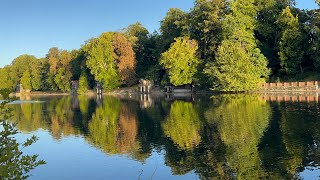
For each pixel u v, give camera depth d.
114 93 116.50
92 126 39.94
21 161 8.47
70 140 31.55
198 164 21.31
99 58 114.50
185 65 88.00
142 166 21.77
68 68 139.38
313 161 20.39
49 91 158.62
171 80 89.00
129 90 113.94
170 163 22.00
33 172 21.39
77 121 45.12
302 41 78.44
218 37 89.81
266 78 83.06
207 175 19.08
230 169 19.83
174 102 66.81
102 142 29.97
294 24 77.75
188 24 97.19
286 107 45.91
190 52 88.06
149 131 34.16
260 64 78.12
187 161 22.17
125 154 25.12
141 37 122.50
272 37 88.56
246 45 80.38
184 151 24.86
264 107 47.41
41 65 160.50
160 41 108.38
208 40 93.94
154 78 105.31
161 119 42.25
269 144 25.14
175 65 87.19
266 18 88.88
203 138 28.88
